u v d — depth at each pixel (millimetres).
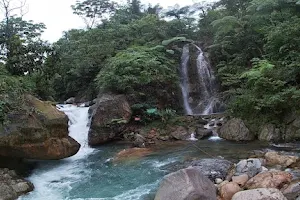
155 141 11594
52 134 9008
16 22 13602
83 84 18859
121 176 8109
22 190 7184
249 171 6992
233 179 6715
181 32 20234
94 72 17672
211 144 10625
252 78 11273
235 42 15602
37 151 8578
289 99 10453
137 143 11273
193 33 20656
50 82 15797
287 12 13094
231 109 12070
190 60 17422
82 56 17016
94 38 18234
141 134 12086
